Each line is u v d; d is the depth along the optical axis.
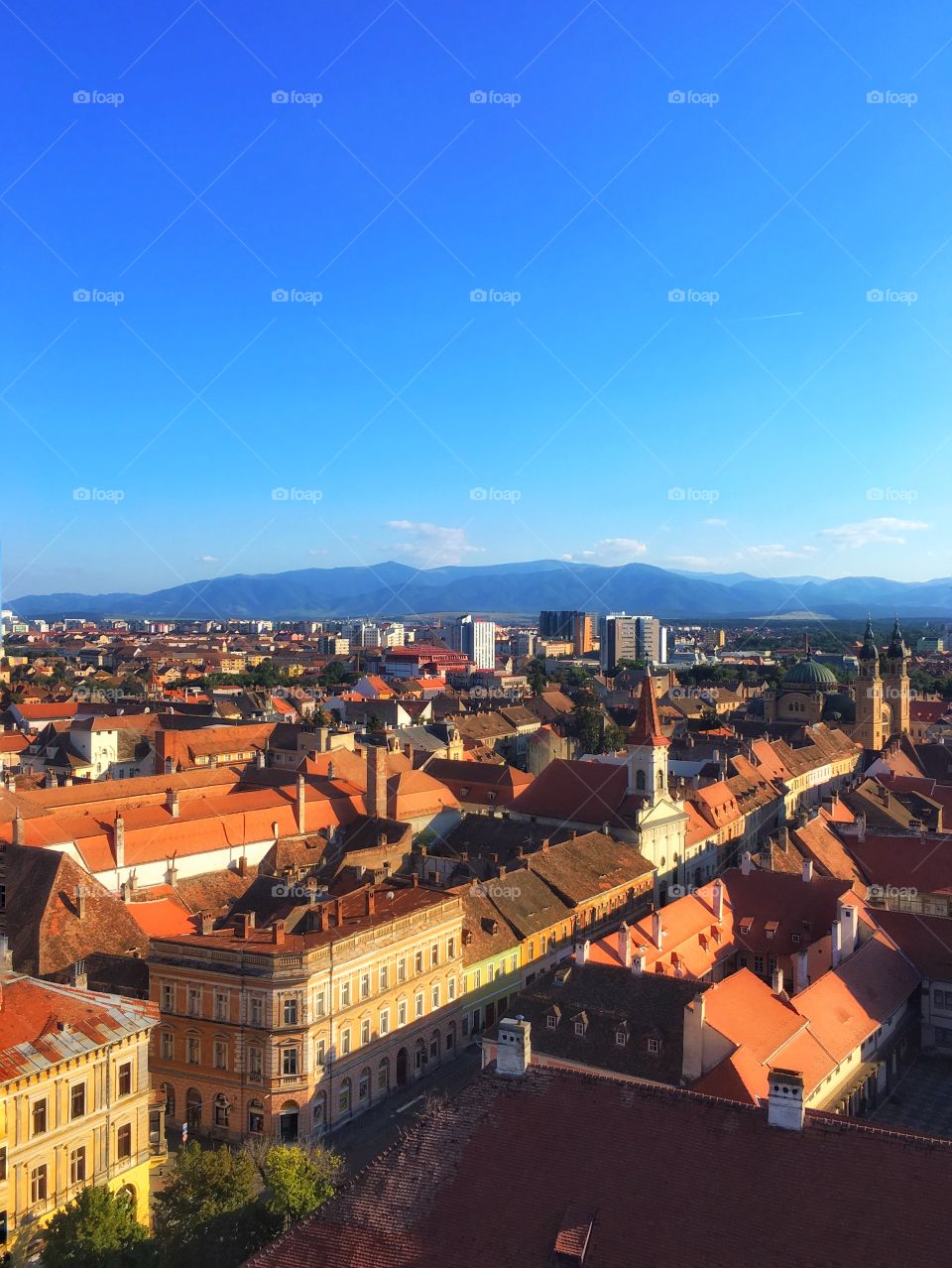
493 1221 45.47
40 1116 61.72
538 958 115.56
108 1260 51.72
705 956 100.94
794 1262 41.34
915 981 97.00
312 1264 45.50
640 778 146.25
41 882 95.38
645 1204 44.75
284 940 86.62
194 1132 84.62
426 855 131.88
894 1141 44.66
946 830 153.50
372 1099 90.00
